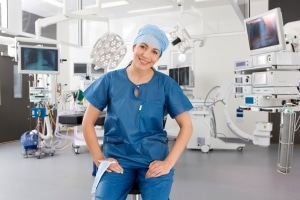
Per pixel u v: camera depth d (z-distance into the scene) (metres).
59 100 4.48
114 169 1.12
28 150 3.79
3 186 2.59
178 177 2.86
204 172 3.04
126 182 1.14
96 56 2.78
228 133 5.34
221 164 3.38
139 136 1.22
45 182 2.71
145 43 1.16
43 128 4.04
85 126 1.24
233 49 5.17
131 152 1.21
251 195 2.36
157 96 1.25
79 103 3.16
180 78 4.83
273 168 3.19
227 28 5.17
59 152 4.05
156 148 1.21
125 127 1.20
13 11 3.60
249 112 5.12
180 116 1.25
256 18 2.70
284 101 2.76
